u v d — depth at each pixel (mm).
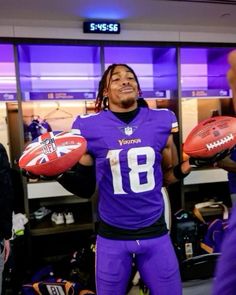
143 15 2383
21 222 2342
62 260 2365
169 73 2818
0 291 1537
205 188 3180
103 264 1133
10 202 1514
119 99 1150
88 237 2670
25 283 2062
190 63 2959
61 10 2225
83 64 2785
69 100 2729
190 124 2973
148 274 1143
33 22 2385
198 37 2697
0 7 2127
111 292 1124
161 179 1207
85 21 2447
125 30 2551
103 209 1170
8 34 2354
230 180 1935
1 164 1475
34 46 2451
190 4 2197
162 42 2625
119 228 1122
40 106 2762
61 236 2854
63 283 1967
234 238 417
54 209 2863
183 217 2379
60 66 2748
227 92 2963
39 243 2814
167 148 1265
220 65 2959
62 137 1097
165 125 1194
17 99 2461
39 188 2521
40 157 1039
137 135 1139
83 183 1242
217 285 427
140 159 1111
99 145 1137
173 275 1136
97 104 1335
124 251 1120
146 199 1122
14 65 2443
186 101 2938
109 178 1126
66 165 1051
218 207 2758
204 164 1239
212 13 2381
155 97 2844
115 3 2139
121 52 2721
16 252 2262
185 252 2281
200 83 3000
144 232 1117
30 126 2719
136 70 2875
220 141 1183
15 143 2662
